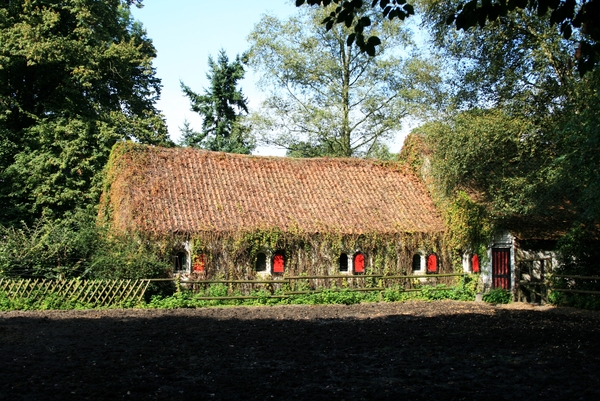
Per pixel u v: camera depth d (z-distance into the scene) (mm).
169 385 10688
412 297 27422
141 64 37188
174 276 24734
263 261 26406
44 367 11828
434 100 30016
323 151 44062
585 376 11727
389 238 28141
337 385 10859
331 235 27078
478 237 28562
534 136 25594
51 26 33406
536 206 25047
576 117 19953
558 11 9969
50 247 22578
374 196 30562
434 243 29016
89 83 34188
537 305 25328
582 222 25391
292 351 13969
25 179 33750
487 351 14219
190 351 13766
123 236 23906
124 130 35750
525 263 27594
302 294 25547
